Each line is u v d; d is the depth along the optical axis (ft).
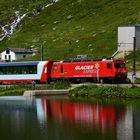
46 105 297.53
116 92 333.21
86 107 280.72
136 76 419.95
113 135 194.59
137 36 585.63
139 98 321.52
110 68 398.01
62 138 190.90
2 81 465.06
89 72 413.39
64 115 252.01
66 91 366.22
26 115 254.68
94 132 201.46
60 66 431.84
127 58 549.13
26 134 199.93
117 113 252.62
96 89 347.36
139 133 197.98
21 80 452.76
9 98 350.23
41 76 437.99
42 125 221.46
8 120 237.45
